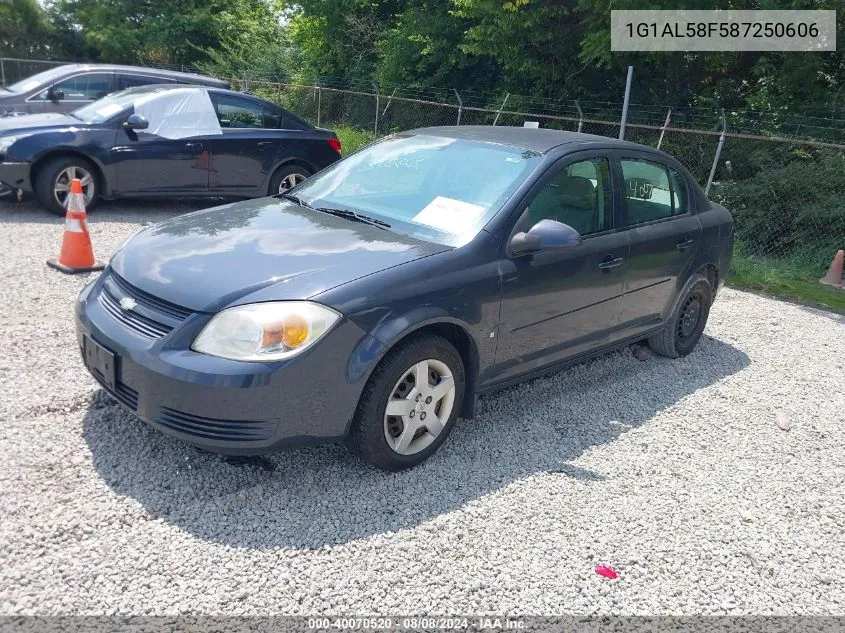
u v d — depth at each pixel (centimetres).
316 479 345
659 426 442
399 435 353
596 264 437
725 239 566
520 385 484
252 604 263
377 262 346
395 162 458
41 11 3172
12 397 390
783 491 381
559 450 400
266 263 339
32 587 258
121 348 321
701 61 1292
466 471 367
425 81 1939
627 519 340
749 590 302
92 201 850
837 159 964
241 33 2881
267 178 949
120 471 334
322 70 2462
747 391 512
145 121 838
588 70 1448
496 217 388
